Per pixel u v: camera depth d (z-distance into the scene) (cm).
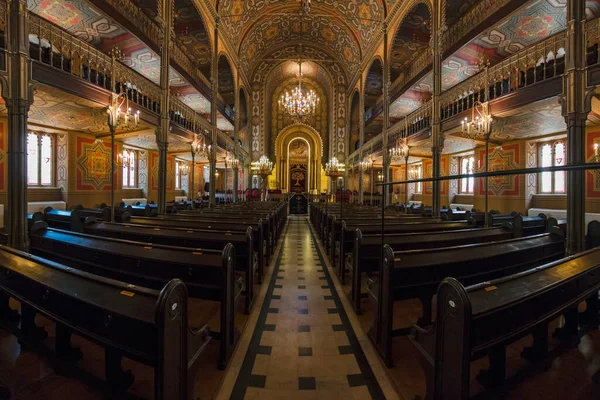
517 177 1383
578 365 304
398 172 2748
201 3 1424
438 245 527
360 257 461
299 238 1177
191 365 226
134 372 289
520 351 331
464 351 193
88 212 1002
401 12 1437
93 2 954
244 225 662
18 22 629
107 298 226
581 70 645
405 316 437
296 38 2527
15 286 307
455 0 1185
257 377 297
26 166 645
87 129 1306
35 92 762
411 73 1819
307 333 389
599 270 357
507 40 1164
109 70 938
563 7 962
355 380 294
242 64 2280
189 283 363
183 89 1786
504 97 857
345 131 2766
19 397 251
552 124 1059
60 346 287
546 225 775
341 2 1928
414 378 295
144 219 741
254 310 464
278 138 2959
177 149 1816
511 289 244
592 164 115
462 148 1662
